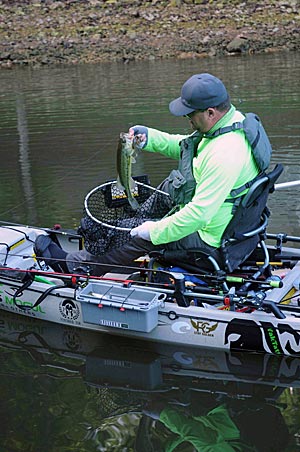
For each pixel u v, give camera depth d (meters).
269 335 3.93
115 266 4.19
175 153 4.55
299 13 17.33
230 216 3.91
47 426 3.42
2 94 12.62
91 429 3.39
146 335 4.25
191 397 3.68
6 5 18.22
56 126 9.77
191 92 3.73
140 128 4.47
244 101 10.77
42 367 4.05
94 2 18.23
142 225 4.00
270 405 3.57
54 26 17.34
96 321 4.25
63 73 14.61
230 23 17.08
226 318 4.00
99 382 3.85
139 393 3.74
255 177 3.88
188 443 3.27
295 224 5.82
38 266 4.92
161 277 4.29
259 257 4.47
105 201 4.75
